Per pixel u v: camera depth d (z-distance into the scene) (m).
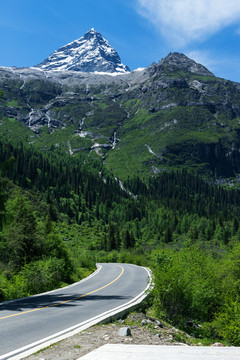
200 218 174.50
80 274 31.73
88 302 13.88
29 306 12.58
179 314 12.87
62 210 157.12
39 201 146.88
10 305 12.89
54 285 21.98
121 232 132.75
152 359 3.80
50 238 27.41
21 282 18.30
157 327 9.78
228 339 11.64
